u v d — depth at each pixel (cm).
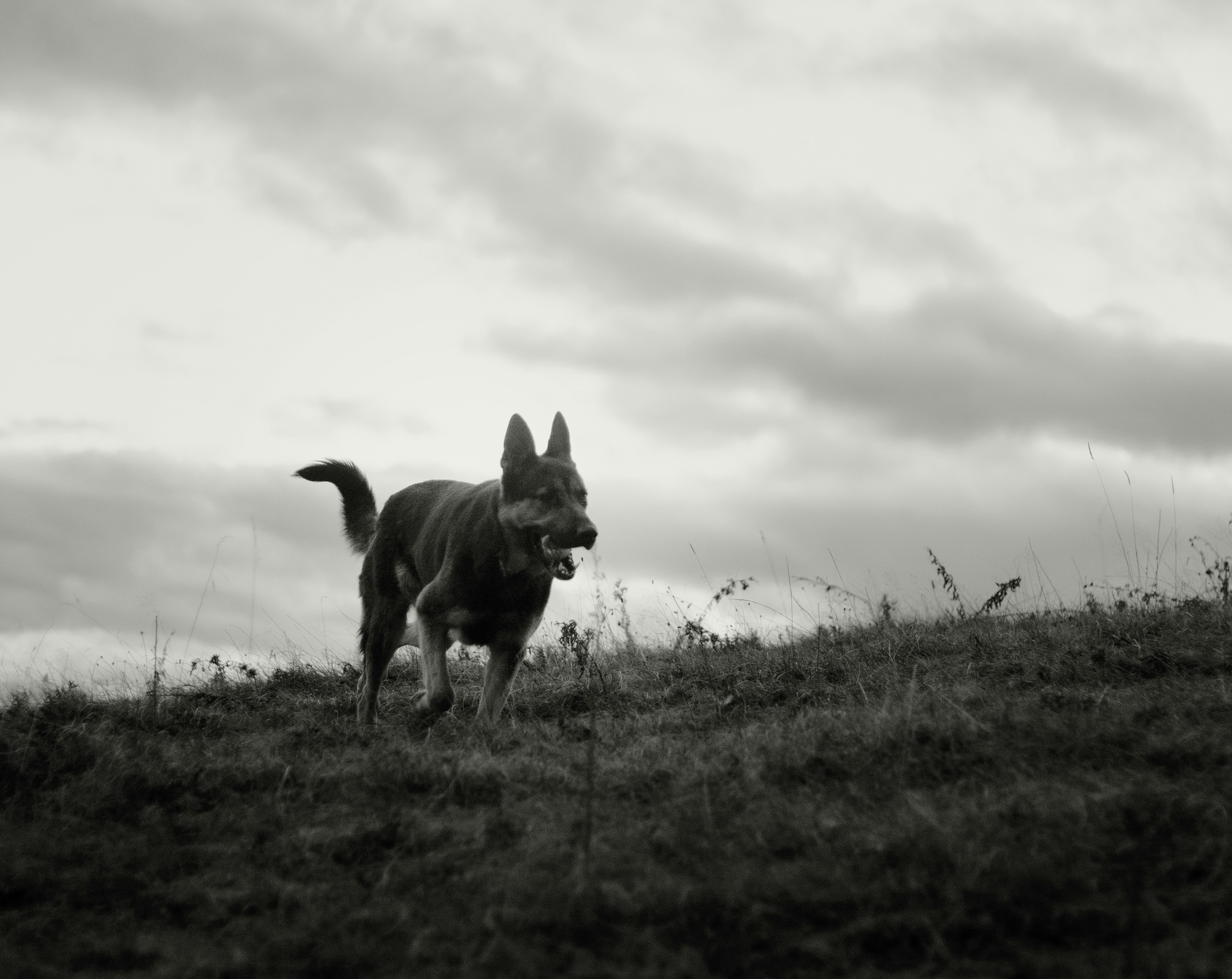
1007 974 260
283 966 284
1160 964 253
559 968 275
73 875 321
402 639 447
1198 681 373
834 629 474
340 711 441
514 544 410
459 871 309
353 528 482
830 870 293
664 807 324
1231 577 448
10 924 305
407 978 277
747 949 278
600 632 463
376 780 349
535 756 364
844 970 267
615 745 369
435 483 457
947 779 327
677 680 437
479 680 473
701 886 290
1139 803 302
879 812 315
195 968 285
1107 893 284
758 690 411
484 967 277
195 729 411
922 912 281
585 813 322
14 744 375
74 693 424
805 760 339
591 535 402
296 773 359
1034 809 306
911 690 361
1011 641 428
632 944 280
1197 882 285
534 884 297
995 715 349
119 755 368
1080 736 333
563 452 430
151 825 341
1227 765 319
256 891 309
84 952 294
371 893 305
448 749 376
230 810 346
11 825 344
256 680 470
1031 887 284
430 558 430
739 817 316
